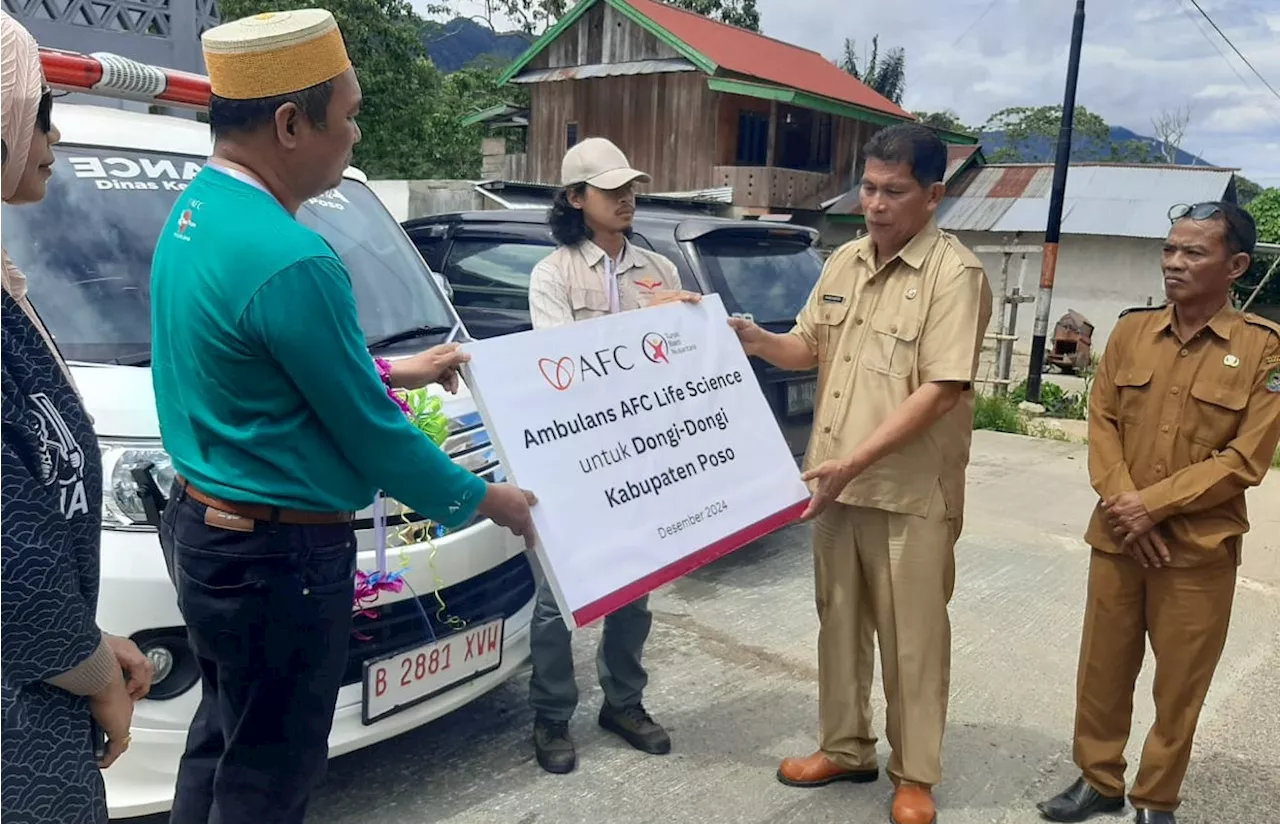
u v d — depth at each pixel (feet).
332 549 6.52
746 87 57.62
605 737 11.26
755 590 16.16
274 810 6.77
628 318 8.92
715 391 9.29
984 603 16.03
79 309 9.40
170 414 6.53
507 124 72.64
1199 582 9.00
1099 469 9.52
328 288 5.96
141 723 7.89
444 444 9.30
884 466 9.30
